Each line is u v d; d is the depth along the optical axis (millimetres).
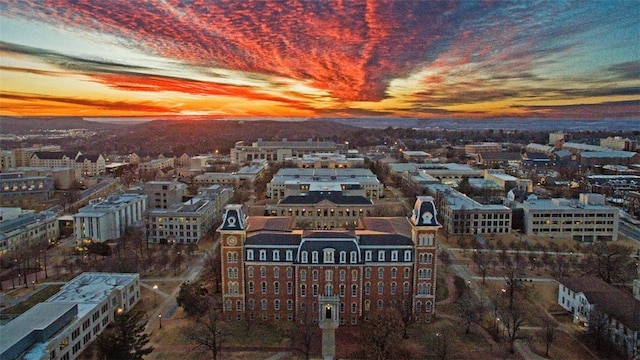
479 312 138625
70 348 116562
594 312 128625
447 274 178125
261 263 139625
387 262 140125
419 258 139625
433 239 139250
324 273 138500
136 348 104312
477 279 173500
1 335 106125
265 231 152250
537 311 146500
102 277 153500
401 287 141625
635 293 150625
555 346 124625
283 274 140125
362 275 139125
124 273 167000
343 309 139625
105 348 101875
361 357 117312
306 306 139750
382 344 116438
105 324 135250
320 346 124875
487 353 120688
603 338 122500
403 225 161750
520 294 158875
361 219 175375
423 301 140625
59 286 169500
